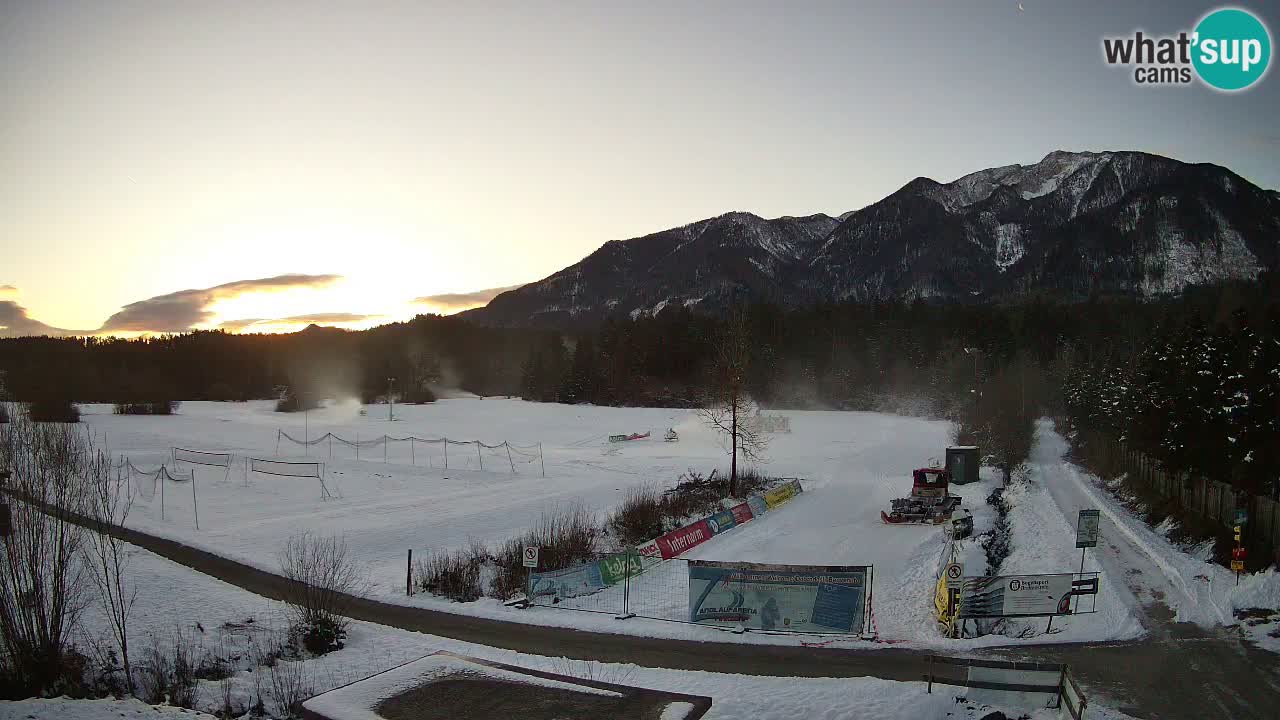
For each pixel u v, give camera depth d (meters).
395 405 137.88
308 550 30.20
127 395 135.38
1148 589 22.62
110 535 18.17
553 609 22.52
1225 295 113.00
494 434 92.44
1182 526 30.64
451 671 12.99
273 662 16.75
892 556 30.02
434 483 51.09
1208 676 15.60
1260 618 19.20
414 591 24.50
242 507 40.97
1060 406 98.31
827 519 39.28
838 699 13.85
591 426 102.19
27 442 18.33
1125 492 44.19
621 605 23.08
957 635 19.41
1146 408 42.19
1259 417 29.84
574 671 16.30
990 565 27.75
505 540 32.81
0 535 14.99
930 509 37.59
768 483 51.12
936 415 110.75
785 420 94.56
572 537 29.52
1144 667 16.19
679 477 53.34
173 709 12.62
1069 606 19.55
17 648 14.22
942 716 12.81
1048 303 170.25
